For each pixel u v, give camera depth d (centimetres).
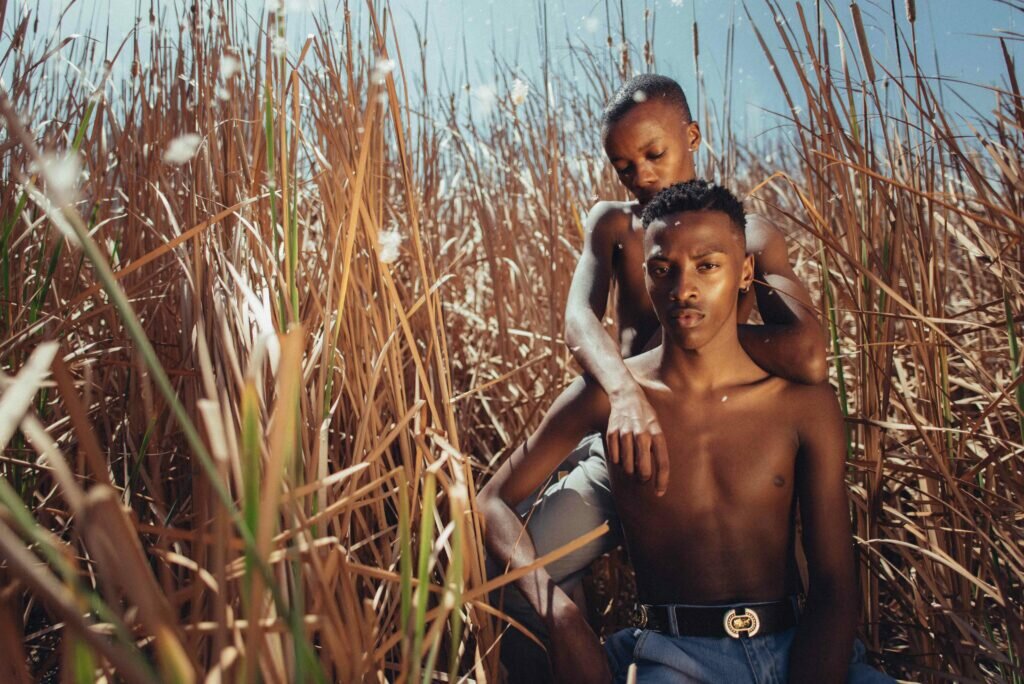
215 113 175
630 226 164
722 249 118
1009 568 154
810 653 119
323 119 148
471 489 127
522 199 268
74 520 132
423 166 245
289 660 88
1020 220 142
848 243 165
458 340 247
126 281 177
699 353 125
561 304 237
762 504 125
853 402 185
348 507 113
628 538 133
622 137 159
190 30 185
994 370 191
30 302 146
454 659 82
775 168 364
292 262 116
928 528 153
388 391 143
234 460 88
